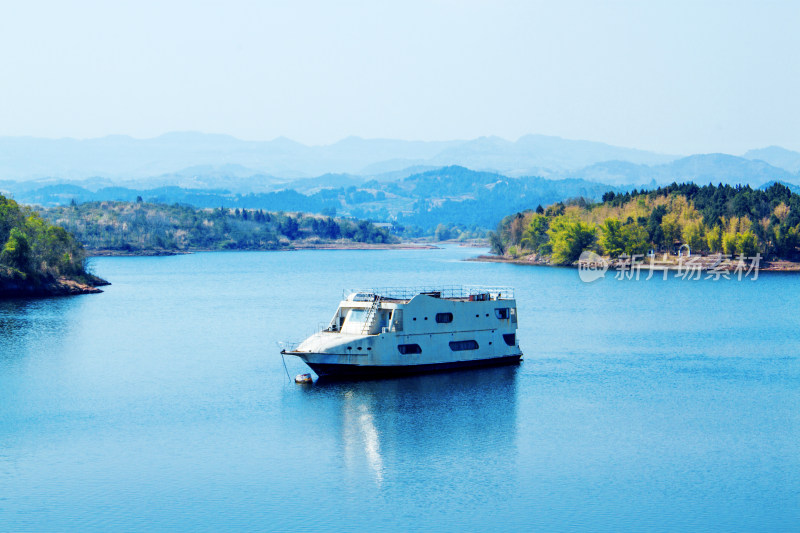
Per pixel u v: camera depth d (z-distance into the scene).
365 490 63.84
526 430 77.94
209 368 106.12
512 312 102.44
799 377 101.50
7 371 104.69
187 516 59.50
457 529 57.72
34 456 71.44
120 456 71.38
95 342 127.94
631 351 118.62
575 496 63.09
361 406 84.25
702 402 88.75
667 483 65.62
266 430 77.75
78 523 58.38
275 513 60.06
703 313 168.75
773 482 66.00
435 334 94.38
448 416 81.56
